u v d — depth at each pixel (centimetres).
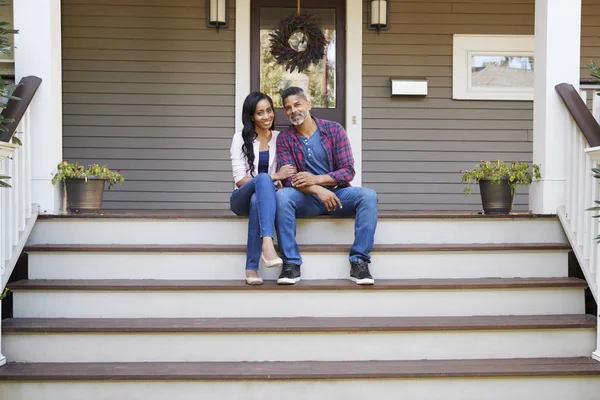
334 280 284
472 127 470
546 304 278
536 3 325
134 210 455
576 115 286
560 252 295
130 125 461
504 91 470
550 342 260
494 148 471
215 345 254
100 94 458
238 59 461
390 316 273
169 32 460
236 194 285
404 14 464
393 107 468
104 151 459
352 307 272
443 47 467
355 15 462
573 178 291
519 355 260
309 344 255
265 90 469
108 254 287
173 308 272
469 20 466
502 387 243
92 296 271
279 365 249
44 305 271
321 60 469
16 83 306
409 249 289
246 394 238
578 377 243
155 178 463
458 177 471
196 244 302
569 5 311
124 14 458
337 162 291
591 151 246
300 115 286
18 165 284
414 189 470
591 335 261
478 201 471
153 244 301
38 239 299
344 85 470
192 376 236
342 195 282
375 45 465
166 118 462
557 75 311
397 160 468
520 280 284
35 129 307
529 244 298
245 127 300
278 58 444
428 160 470
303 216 296
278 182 292
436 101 468
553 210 310
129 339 254
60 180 310
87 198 313
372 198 275
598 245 254
